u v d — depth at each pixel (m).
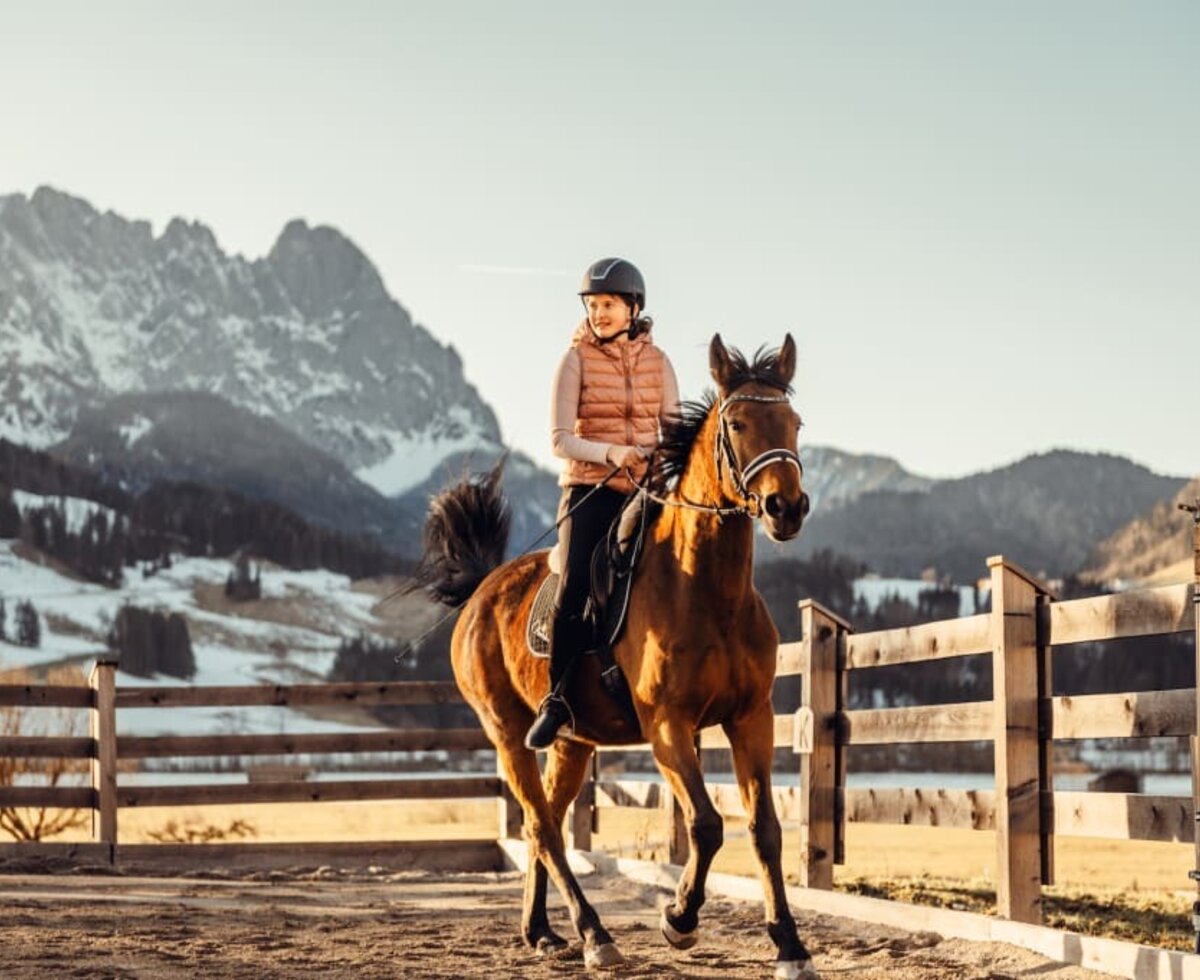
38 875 12.89
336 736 15.68
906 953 7.78
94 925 8.85
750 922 9.21
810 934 8.64
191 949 7.90
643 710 7.00
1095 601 7.57
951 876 14.48
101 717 14.84
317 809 60.81
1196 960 6.29
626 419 7.87
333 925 9.16
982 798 8.41
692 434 7.01
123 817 43.41
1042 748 8.04
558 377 7.84
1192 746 6.70
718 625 6.79
